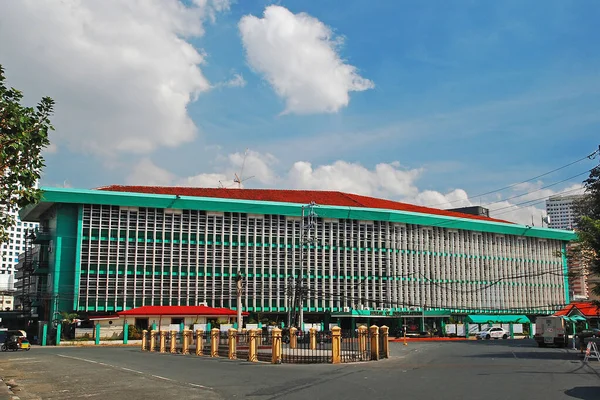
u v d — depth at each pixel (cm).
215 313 6400
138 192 7075
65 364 2794
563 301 10488
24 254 8725
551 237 10450
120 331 6347
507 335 6944
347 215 8181
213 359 3052
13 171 1620
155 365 2625
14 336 4878
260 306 7531
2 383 1875
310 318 7994
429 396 1403
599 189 3709
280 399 1423
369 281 8288
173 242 7219
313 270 7919
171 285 7106
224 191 7969
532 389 1513
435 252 9050
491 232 9762
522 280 10025
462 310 9050
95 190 6812
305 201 8119
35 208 7275
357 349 2733
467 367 2242
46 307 6919
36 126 1684
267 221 7819
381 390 1530
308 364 2536
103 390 1700
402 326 8000
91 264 6750
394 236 8650
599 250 3234
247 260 7569
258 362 2741
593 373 1936
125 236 6988
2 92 1641
